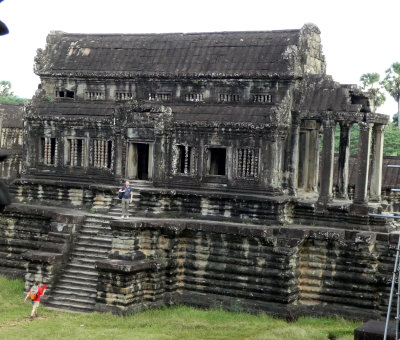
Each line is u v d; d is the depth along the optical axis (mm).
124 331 24172
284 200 28578
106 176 32406
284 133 29406
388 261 26250
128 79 33188
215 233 27828
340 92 29094
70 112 33375
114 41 34844
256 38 31672
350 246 26578
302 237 26594
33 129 34094
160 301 27906
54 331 23859
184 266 28547
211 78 31203
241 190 29672
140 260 27328
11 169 42344
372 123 28281
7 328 24250
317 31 32000
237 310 27250
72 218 29562
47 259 28094
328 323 26172
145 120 31219
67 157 33469
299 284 27453
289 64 29547
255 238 27125
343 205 28531
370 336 20375
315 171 31938
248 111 29828
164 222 28000
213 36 32844
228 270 27672
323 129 30797
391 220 28594
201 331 24750
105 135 32406
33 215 31062
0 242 32031
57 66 34625
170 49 33250
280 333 23547
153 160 31203
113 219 27984
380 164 30500
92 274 28203
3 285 30078
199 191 30188
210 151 30688
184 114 31094
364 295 26375
